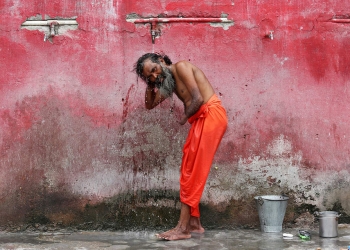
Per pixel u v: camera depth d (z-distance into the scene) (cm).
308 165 489
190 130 450
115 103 480
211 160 439
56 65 477
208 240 441
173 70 445
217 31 485
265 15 486
